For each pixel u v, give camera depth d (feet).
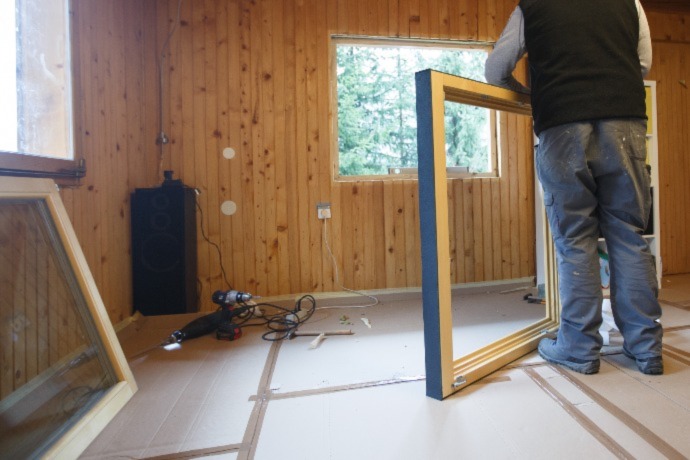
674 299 7.85
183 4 8.25
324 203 8.73
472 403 3.93
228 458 3.19
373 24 8.90
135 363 5.41
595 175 4.38
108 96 6.66
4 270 3.72
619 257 4.54
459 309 7.75
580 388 4.15
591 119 4.17
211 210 8.36
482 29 9.41
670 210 10.63
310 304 8.37
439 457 3.11
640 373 4.44
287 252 8.64
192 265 7.80
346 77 9.11
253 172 8.50
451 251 9.25
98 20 6.36
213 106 8.35
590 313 4.41
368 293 8.81
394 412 3.81
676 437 3.25
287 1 8.57
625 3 4.34
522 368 4.72
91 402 3.94
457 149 9.77
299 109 8.64
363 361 5.19
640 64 4.67
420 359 5.21
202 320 6.59
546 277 6.11
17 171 4.25
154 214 7.36
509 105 5.26
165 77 8.20
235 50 8.41
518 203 9.59
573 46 4.19
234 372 4.98
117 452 3.31
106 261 6.51
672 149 10.61
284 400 4.15
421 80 4.03
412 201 9.07
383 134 9.28
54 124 5.41
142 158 7.95
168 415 3.91
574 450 3.14
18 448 3.18
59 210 4.58
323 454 3.20
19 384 3.72
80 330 4.39
